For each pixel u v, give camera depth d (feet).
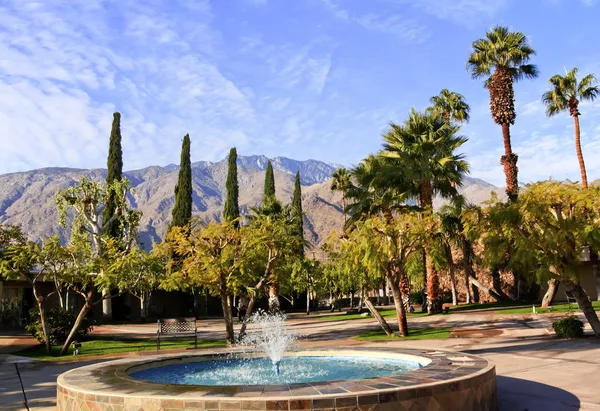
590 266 125.80
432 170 95.20
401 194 86.33
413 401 21.49
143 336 88.79
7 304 101.76
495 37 109.91
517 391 30.42
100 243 113.80
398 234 65.72
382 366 35.70
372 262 63.41
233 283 67.92
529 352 45.83
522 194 58.23
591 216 55.72
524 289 127.75
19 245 62.85
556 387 30.81
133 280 67.41
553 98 130.31
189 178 161.48
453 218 100.32
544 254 57.26
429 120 97.71
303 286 161.17
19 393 36.29
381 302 208.64
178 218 158.40
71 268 64.75
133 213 121.19
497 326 73.46
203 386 23.80
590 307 55.16
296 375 34.09
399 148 95.71
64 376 28.84
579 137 127.75
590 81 126.93
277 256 73.31
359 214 83.56
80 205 117.29
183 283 71.97
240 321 126.93
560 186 56.03
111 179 145.38
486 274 142.82
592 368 36.01
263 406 20.30
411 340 63.00
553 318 78.74
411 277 157.48
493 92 109.19
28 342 76.13
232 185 172.65
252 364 39.60
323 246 69.87
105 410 22.66
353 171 89.10
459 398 22.88
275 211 148.25
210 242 69.97
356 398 20.59
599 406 25.91
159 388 23.81
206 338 82.33
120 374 29.30
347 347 42.11
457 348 52.03
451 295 149.79
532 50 108.27
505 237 59.26
